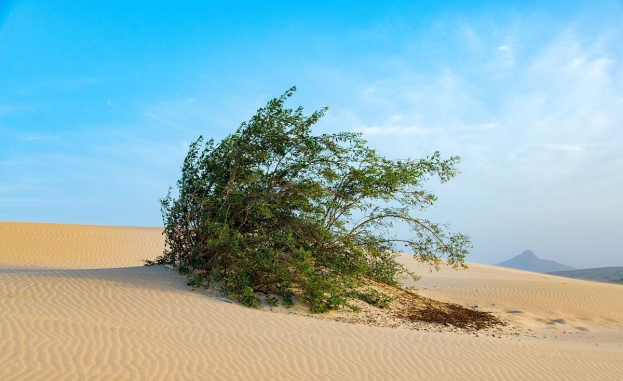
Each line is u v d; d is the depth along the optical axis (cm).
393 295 1778
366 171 1656
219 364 827
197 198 1594
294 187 1614
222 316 1191
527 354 1109
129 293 1312
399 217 1716
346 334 1143
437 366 951
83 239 3262
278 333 1080
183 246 1711
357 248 1686
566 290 2384
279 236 1587
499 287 2400
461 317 1686
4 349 782
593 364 1065
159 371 763
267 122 1608
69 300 1186
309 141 1633
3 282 1319
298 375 823
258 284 1518
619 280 5756
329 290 1484
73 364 752
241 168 1608
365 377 849
